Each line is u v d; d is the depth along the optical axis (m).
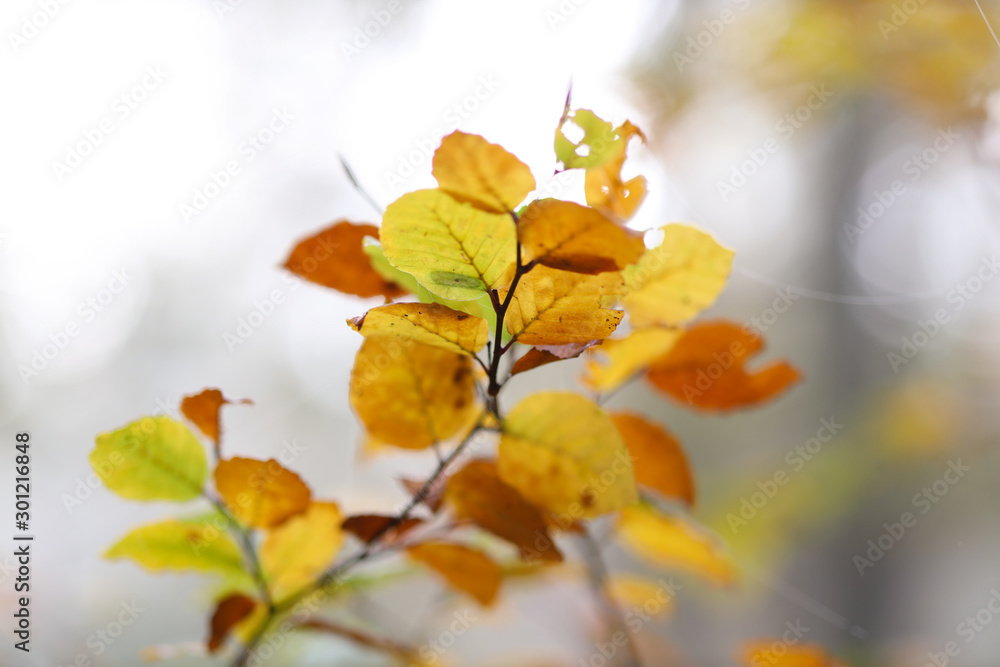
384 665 1.01
